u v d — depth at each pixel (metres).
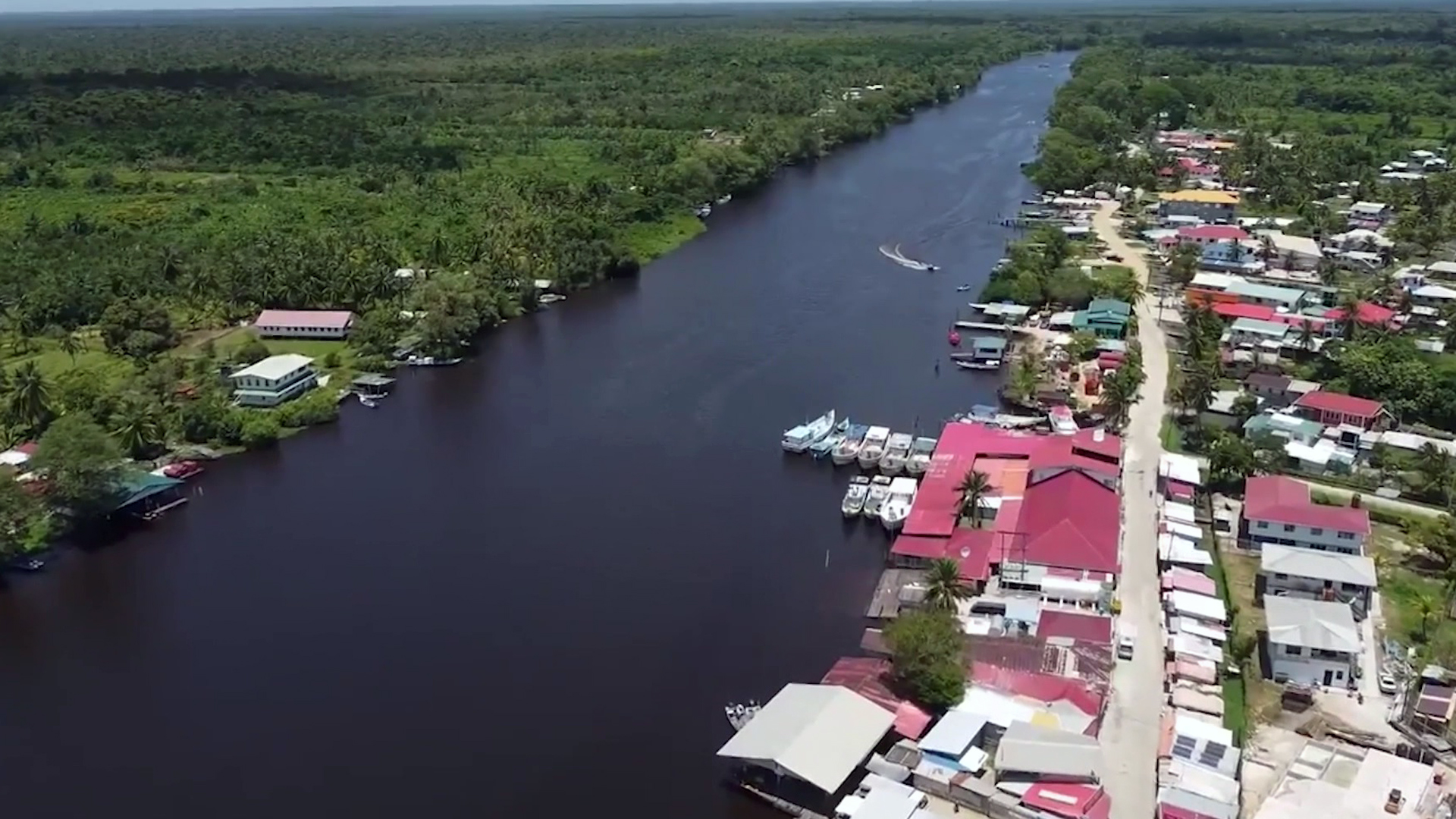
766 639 121.62
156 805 100.00
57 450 146.38
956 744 99.19
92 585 136.00
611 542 142.50
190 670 118.94
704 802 98.75
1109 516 134.75
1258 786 95.19
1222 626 117.06
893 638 109.88
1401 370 172.88
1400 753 99.25
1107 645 113.50
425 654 120.56
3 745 108.12
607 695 113.25
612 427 177.00
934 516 140.25
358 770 103.56
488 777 102.25
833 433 169.00
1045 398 177.12
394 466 166.00
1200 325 197.50
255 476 164.12
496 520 148.62
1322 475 150.62
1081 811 91.19
